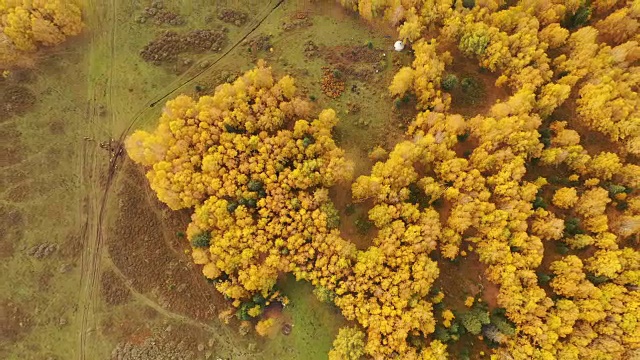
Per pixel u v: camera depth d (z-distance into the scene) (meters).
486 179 80.19
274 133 83.81
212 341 79.00
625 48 84.06
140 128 88.62
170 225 83.19
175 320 80.19
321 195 77.00
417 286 73.56
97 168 86.56
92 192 85.56
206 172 78.50
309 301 79.88
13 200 84.38
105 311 81.19
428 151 79.94
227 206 77.31
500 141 81.38
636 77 83.81
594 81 84.94
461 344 76.06
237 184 78.62
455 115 80.88
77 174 86.31
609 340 71.69
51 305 81.19
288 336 79.06
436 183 79.75
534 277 74.12
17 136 86.94
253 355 78.81
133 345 79.25
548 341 71.56
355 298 74.88
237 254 76.31
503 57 86.88
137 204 84.62
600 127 84.31
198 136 79.56
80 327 80.56
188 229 77.94
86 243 83.69
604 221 77.38
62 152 87.12
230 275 77.25
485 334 74.75
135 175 85.88
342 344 73.19
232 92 82.62
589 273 77.19
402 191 78.12
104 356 79.31
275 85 83.69
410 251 75.44
